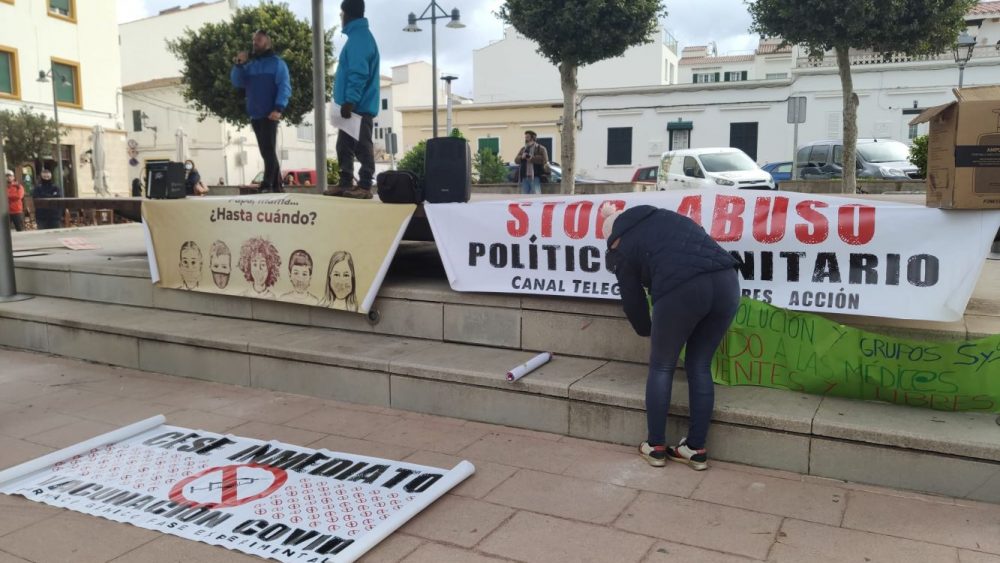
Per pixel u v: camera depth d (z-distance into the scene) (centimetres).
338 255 562
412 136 3847
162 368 592
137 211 714
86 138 2762
